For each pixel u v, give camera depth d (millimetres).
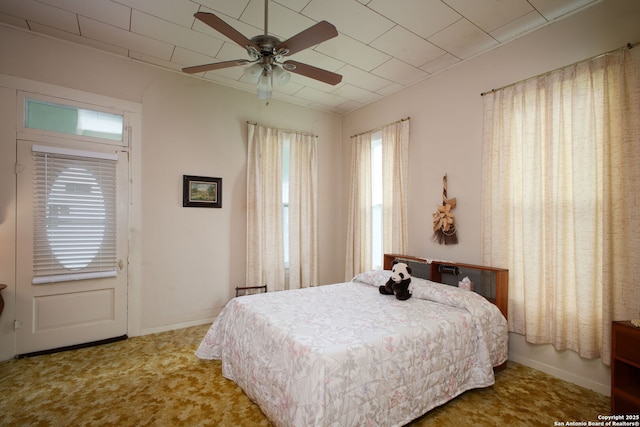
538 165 2469
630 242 2016
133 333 3148
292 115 4297
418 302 2469
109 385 2211
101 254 2977
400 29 2602
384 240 3904
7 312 2598
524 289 2531
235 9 2369
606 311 2068
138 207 3188
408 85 3678
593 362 2189
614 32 2127
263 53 1960
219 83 3701
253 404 1990
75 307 2865
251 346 2029
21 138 2660
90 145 2951
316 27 1686
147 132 3254
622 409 1765
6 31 2621
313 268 4367
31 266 2678
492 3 2270
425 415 1881
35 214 2699
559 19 2406
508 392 2143
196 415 1874
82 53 2928
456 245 3098
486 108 2838
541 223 2455
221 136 3725
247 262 3791
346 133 4703
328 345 1608
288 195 4199
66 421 1810
